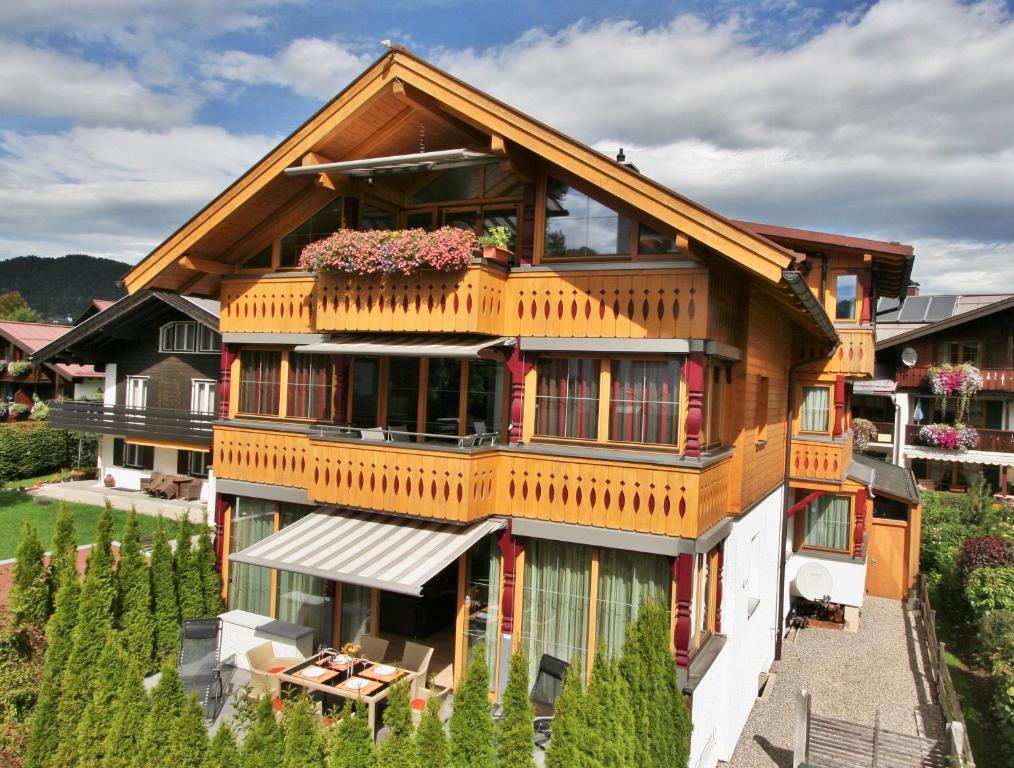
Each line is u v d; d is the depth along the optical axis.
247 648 14.10
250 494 15.25
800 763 12.56
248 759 8.20
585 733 8.21
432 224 14.53
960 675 18.02
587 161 11.46
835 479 19.38
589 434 12.39
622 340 11.91
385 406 14.58
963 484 39.47
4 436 35.91
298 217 15.30
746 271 12.02
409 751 8.03
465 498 11.89
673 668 9.71
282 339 15.10
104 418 31.08
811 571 20.97
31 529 12.89
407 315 12.76
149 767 8.80
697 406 11.41
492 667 12.80
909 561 24.08
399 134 13.90
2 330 45.28
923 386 37.84
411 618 15.30
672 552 11.26
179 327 30.84
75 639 10.61
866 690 16.86
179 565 14.63
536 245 12.80
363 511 13.57
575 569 12.24
